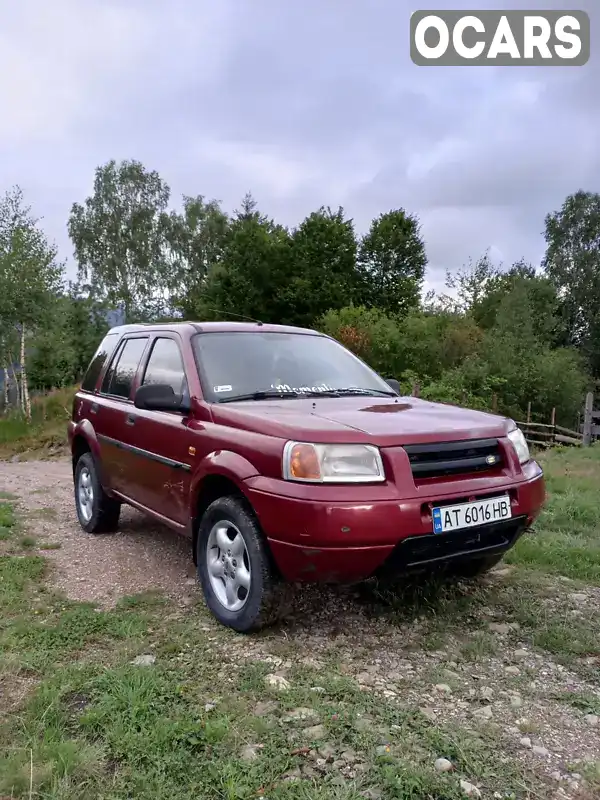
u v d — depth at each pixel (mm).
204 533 3861
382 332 22438
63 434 15531
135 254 45625
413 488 3197
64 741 2523
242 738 2572
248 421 3586
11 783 2287
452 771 2387
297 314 33000
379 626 3693
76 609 3953
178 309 41969
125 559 5078
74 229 45750
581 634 3574
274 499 3209
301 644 3475
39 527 6227
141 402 4078
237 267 33969
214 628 3695
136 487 4836
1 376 21359
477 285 30484
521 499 3602
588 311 42188
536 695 2965
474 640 3514
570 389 21125
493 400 18922
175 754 2469
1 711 2811
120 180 46312
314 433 3234
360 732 2615
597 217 43219
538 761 2465
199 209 47188
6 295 17891
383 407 3957
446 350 22719
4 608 4000
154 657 3316
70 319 24094
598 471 8891
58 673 3119
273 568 3430
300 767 2408
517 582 4406
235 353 4492
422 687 3027
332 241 34031
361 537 3068
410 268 36469
